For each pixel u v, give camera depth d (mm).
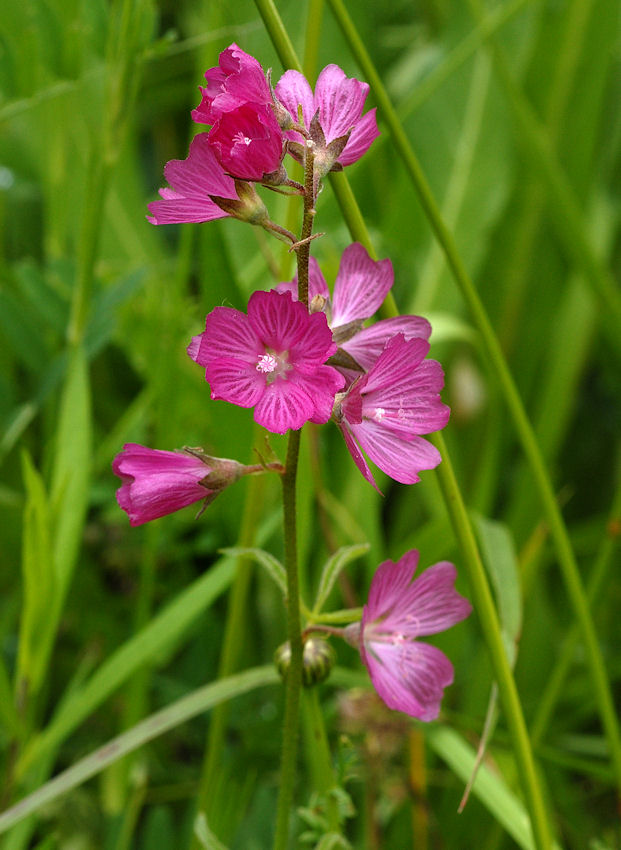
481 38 796
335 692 743
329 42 916
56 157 854
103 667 634
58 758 777
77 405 654
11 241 994
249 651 782
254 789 727
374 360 539
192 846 635
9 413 762
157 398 780
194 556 870
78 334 670
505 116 951
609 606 848
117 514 781
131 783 703
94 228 659
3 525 763
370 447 523
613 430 1020
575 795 752
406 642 549
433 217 608
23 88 670
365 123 527
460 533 575
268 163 506
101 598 806
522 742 575
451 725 675
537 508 856
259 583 768
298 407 503
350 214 574
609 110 1035
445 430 895
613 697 823
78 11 709
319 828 578
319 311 515
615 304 808
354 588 802
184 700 611
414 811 672
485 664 749
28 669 640
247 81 503
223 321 503
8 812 592
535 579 796
